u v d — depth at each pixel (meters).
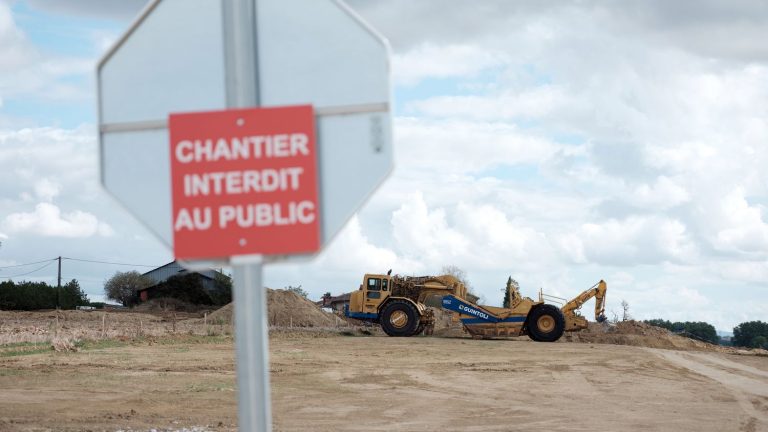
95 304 82.56
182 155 3.31
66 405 15.16
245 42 3.29
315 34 3.27
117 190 3.35
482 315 39.81
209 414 14.48
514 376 22.66
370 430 13.48
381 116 3.24
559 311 39.03
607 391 19.73
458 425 14.16
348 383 20.19
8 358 24.09
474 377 22.19
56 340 28.28
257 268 3.27
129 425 12.97
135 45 3.35
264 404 3.14
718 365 27.72
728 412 16.39
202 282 81.19
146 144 3.35
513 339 40.88
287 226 3.26
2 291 74.25
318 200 3.26
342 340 37.28
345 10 3.25
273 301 53.38
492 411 15.98
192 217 3.30
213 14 3.33
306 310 53.56
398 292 42.03
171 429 12.61
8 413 13.91
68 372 20.78
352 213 3.25
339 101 3.26
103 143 3.36
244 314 3.22
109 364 22.95
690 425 14.55
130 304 83.19
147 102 3.34
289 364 24.67
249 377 3.16
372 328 49.12
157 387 18.20
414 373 22.84
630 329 46.09
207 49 3.32
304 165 3.26
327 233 3.26
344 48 3.26
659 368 25.95
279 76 3.28
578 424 14.47
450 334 44.62
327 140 3.26
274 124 3.28
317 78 3.27
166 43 3.34
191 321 51.41
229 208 3.29
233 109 3.29
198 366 22.94
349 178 3.25
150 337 34.53
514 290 39.75
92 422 13.21
